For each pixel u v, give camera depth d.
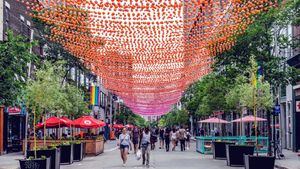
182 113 87.44
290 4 26.08
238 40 27.08
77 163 28.98
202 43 20.28
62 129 54.06
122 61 23.67
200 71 29.83
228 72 30.84
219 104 44.47
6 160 30.64
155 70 27.45
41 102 22.69
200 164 26.88
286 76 29.48
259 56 29.05
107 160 31.50
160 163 27.88
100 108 81.31
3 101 20.88
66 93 39.00
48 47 38.62
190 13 14.84
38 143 35.25
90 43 20.59
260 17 27.08
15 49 21.25
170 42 19.72
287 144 40.97
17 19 39.88
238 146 25.22
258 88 25.00
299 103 34.72
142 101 57.16
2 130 37.34
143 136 26.05
